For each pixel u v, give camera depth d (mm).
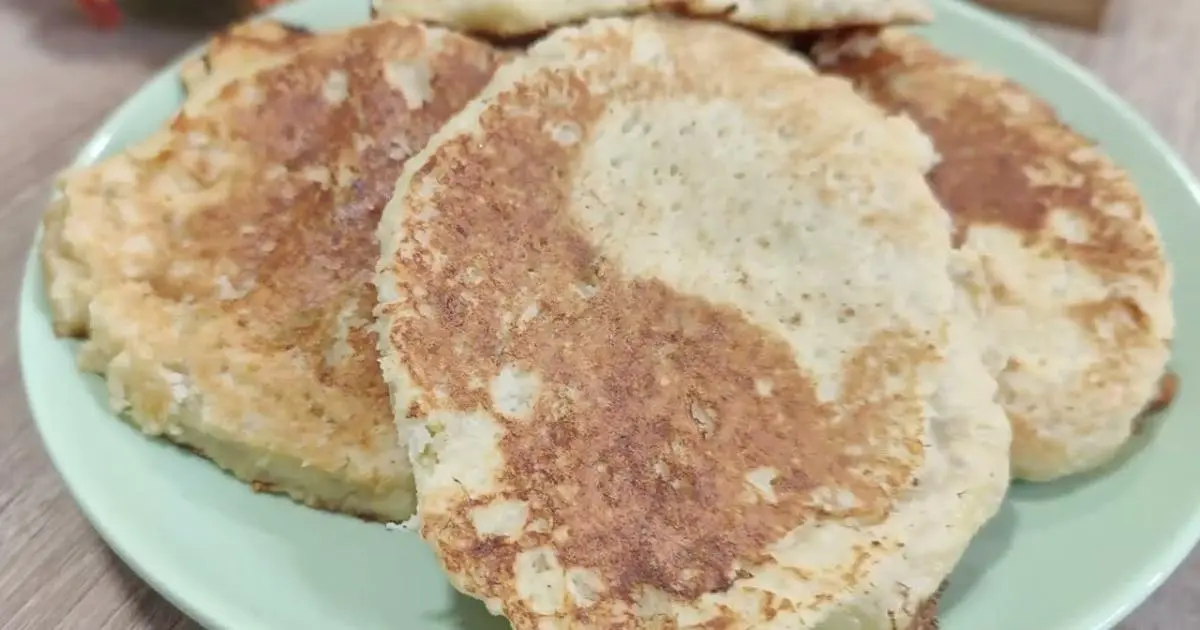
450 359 349
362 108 387
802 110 366
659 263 358
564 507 335
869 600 323
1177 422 361
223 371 360
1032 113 398
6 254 410
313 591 342
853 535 329
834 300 350
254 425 355
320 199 379
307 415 357
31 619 353
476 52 394
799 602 322
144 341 361
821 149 361
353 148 384
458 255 359
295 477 356
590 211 365
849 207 355
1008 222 377
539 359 350
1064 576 343
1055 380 357
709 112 371
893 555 326
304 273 372
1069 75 420
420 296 354
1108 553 345
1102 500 355
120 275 369
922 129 392
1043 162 388
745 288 354
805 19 390
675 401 343
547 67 379
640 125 374
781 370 345
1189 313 375
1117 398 356
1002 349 359
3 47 463
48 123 442
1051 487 359
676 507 334
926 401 339
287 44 409
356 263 374
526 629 325
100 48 465
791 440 338
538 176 369
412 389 345
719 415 341
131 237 373
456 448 342
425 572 348
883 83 402
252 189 379
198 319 365
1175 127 443
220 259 372
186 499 355
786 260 355
